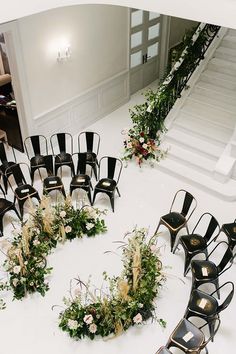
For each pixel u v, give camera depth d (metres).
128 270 4.60
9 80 7.84
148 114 6.86
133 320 4.37
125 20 7.83
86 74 7.52
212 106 7.06
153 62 9.67
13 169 6.01
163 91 6.90
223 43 7.50
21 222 5.36
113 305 4.35
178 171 6.66
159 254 4.96
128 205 6.15
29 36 5.98
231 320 4.57
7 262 5.02
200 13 4.48
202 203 6.21
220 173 6.25
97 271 5.07
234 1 4.11
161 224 5.57
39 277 4.78
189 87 7.34
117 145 7.60
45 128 7.16
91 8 6.86
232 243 5.10
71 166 6.59
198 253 4.97
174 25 9.62
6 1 4.40
